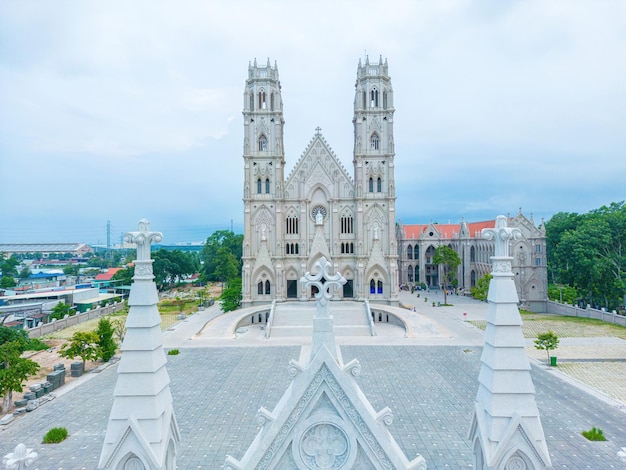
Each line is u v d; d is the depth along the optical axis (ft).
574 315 326.65
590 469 102.32
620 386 162.91
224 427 127.13
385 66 330.54
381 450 50.60
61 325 303.48
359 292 321.93
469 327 274.57
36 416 138.62
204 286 578.66
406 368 184.75
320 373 51.80
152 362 56.80
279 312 286.66
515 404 55.88
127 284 502.79
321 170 334.44
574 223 413.18
